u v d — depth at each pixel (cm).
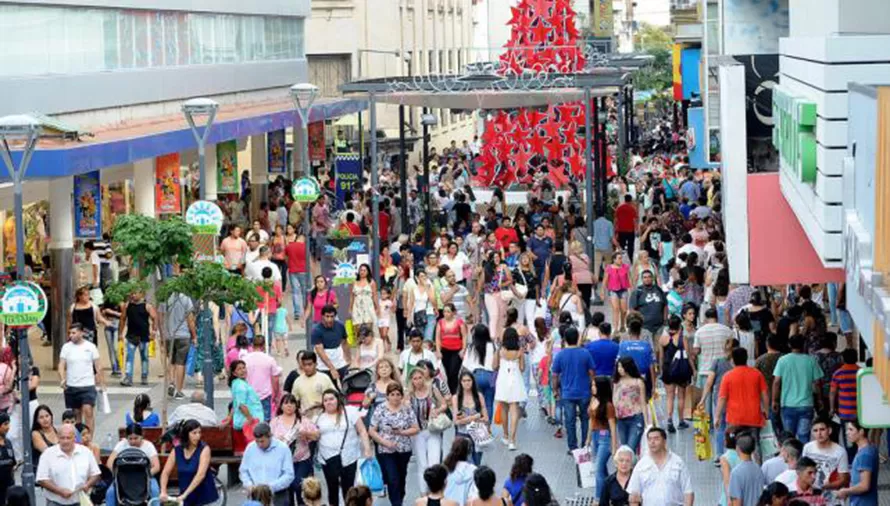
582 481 3119
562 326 3716
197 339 4147
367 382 3356
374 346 3869
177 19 6694
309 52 11350
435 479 2486
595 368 3506
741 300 4066
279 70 8425
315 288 4506
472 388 3212
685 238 5194
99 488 3003
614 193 7612
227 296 3672
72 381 3650
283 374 4541
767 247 3334
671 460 2597
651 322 4191
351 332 4547
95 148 4669
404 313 4578
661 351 3731
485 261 4922
